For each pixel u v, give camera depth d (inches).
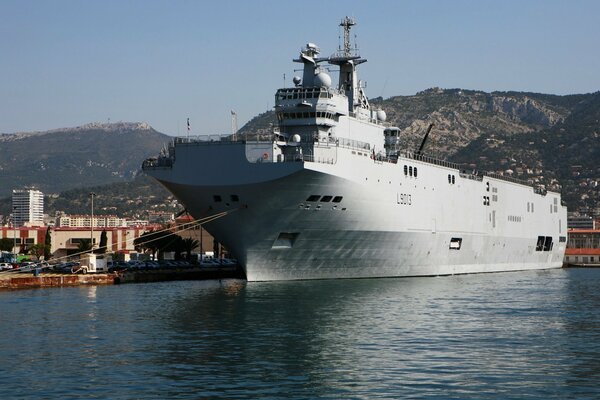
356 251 3253.0
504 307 2608.3
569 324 2208.4
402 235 3417.8
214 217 2972.4
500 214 4539.9
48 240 6796.3
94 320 2273.6
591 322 2250.2
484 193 4313.5
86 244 6683.1
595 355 1747.0
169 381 1503.4
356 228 3129.9
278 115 3201.3
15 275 3806.6
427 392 1428.4
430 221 3666.3
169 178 2928.2
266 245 3021.7
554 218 5605.3
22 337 1978.3
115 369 1601.9
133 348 1820.9
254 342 1889.8
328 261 3225.9
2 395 1406.3
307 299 2701.8
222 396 1397.6
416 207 3518.7
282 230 2970.0
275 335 1988.2
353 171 2999.5
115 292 3171.8
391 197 3287.4
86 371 1583.4
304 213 2928.2
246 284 3115.2
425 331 2062.0
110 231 7504.9
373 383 1489.9
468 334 2020.2
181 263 5044.3
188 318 2294.5
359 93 3720.5
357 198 3038.9
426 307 2544.3
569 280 4138.8
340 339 1930.4
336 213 3004.4
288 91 3174.2
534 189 5147.6
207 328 2105.1
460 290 3174.2
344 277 3353.8
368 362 1667.1
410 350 1797.5
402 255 3518.7
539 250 5354.3
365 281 3356.3
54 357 1720.0
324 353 1756.9
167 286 3518.7
